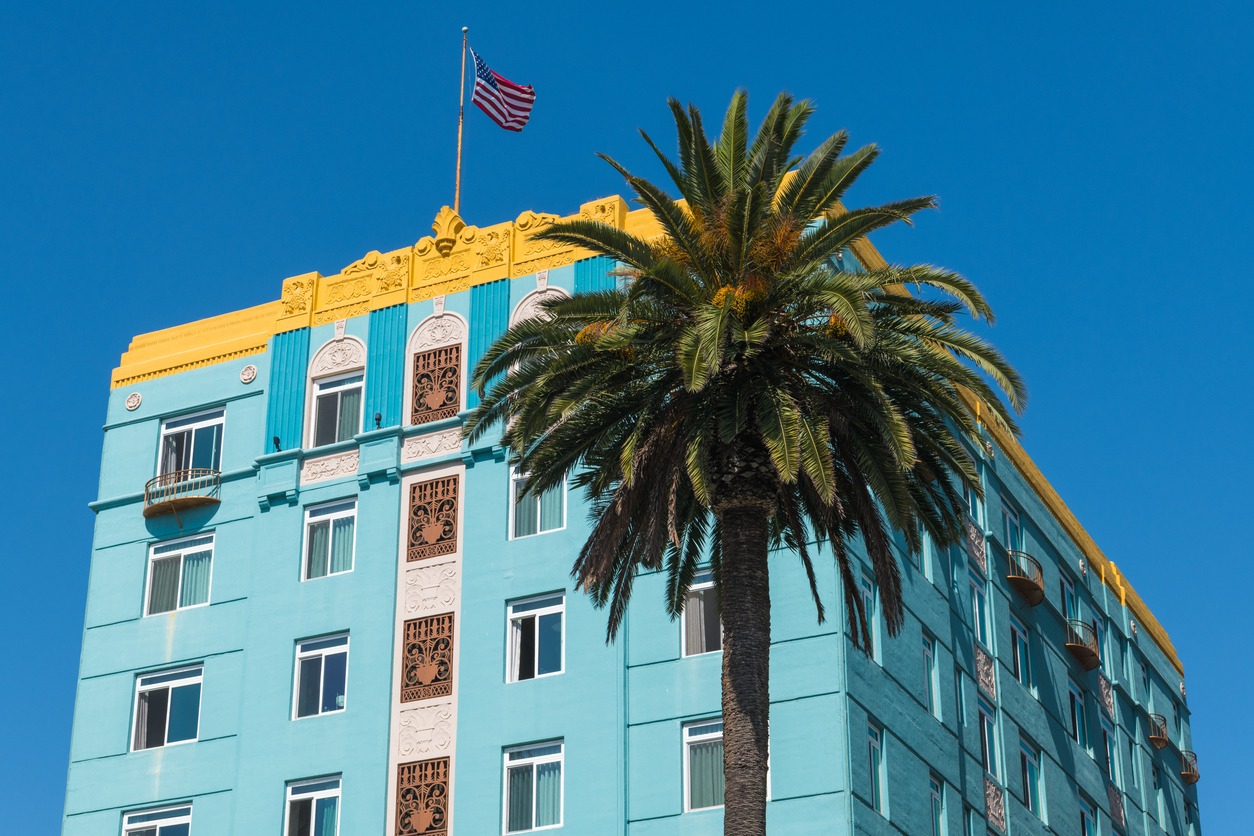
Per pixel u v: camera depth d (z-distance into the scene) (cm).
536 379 3841
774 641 4981
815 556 5034
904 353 3647
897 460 3547
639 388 3762
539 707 5116
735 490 3731
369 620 5412
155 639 5694
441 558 5416
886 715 5041
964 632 5728
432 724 5219
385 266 5906
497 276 5712
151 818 5466
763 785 3597
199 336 6125
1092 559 7069
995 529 6153
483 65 6019
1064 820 6116
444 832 5072
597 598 3925
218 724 5494
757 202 3659
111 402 6125
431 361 5688
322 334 5884
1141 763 7044
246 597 5625
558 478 3859
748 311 3666
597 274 5575
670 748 4944
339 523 5606
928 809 5134
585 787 4972
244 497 5775
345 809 5200
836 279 3550
